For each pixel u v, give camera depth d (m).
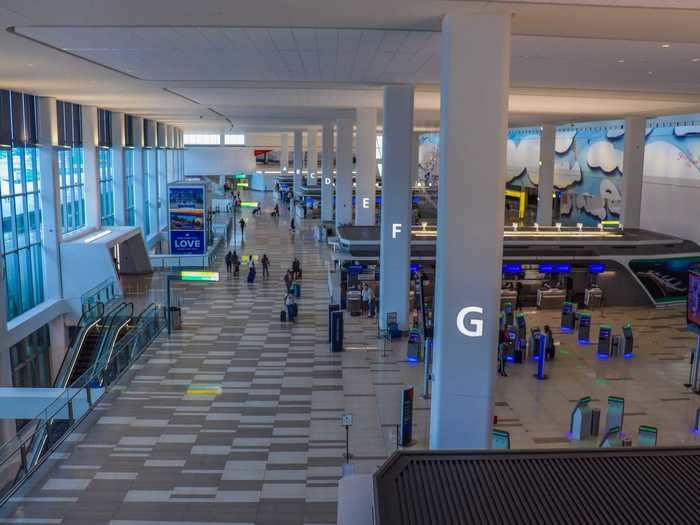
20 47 12.98
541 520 3.84
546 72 16.55
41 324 21.27
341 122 39.56
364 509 4.64
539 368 17.03
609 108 27.81
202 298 25.92
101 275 24.02
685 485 4.30
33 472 11.27
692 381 16.95
